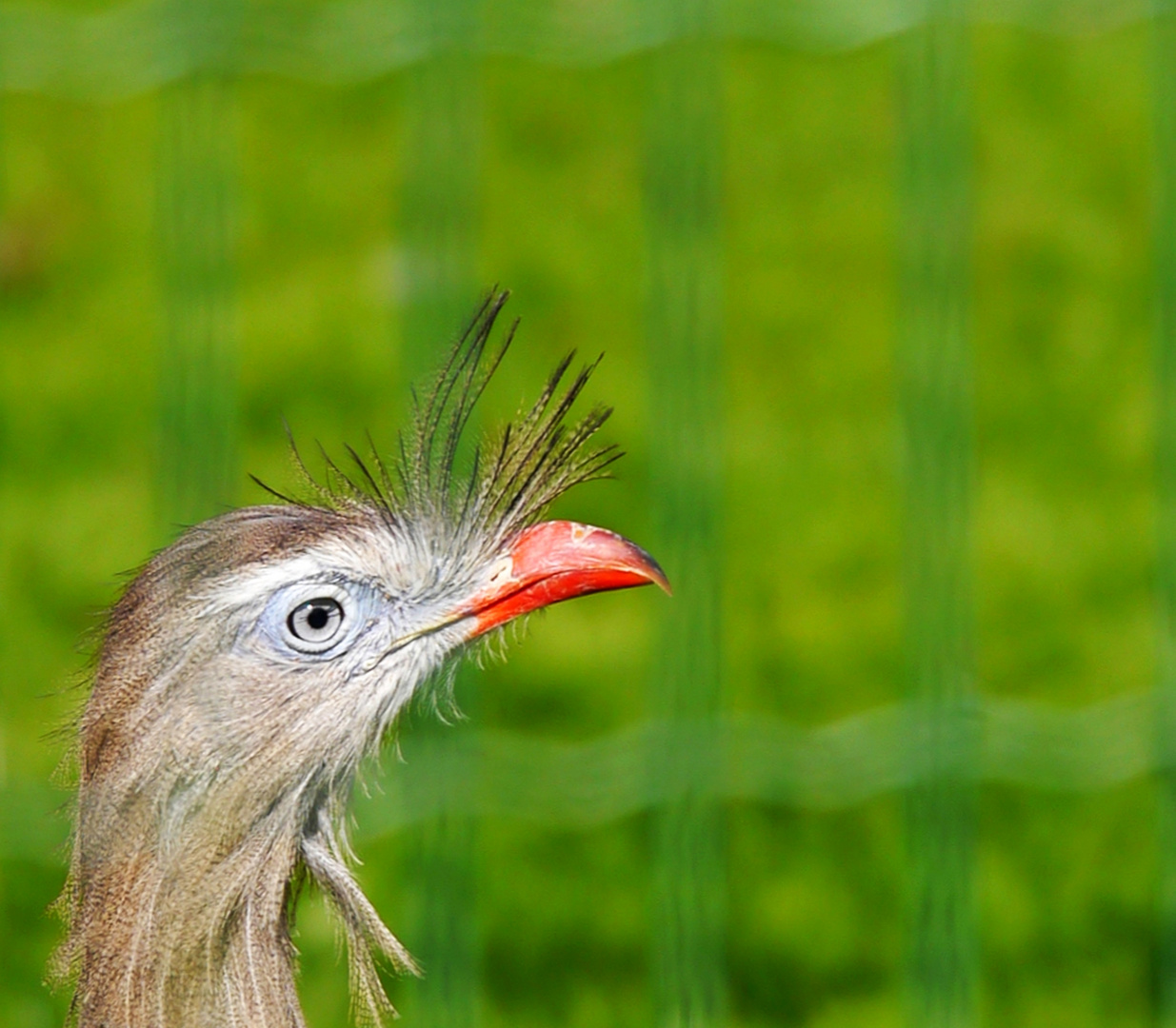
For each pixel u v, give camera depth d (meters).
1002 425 9.76
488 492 5.32
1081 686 8.45
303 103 11.16
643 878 7.48
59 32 8.27
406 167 10.87
